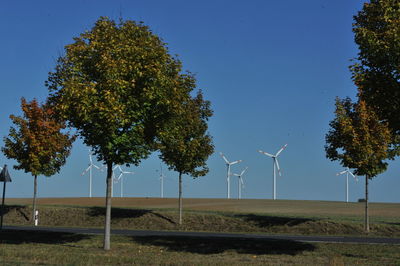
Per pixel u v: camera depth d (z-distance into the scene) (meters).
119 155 22.22
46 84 22.97
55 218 43.34
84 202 74.69
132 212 43.03
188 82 23.75
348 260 20.38
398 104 18.89
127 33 22.47
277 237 30.34
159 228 38.88
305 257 21.41
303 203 76.69
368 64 19.22
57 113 23.14
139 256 20.52
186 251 23.64
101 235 28.98
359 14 20.08
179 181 39.78
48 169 39.91
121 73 21.09
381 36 18.72
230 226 38.56
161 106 22.45
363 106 32.53
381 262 19.88
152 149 23.73
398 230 34.22
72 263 17.39
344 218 42.28
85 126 22.52
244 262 19.08
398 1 18.36
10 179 32.81
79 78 21.66
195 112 38.31
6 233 29.97
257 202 78.81
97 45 21.77
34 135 38.81
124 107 20.94
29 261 17.86
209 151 38.81
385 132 32.16
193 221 40.09
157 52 22.17
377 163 32.69
